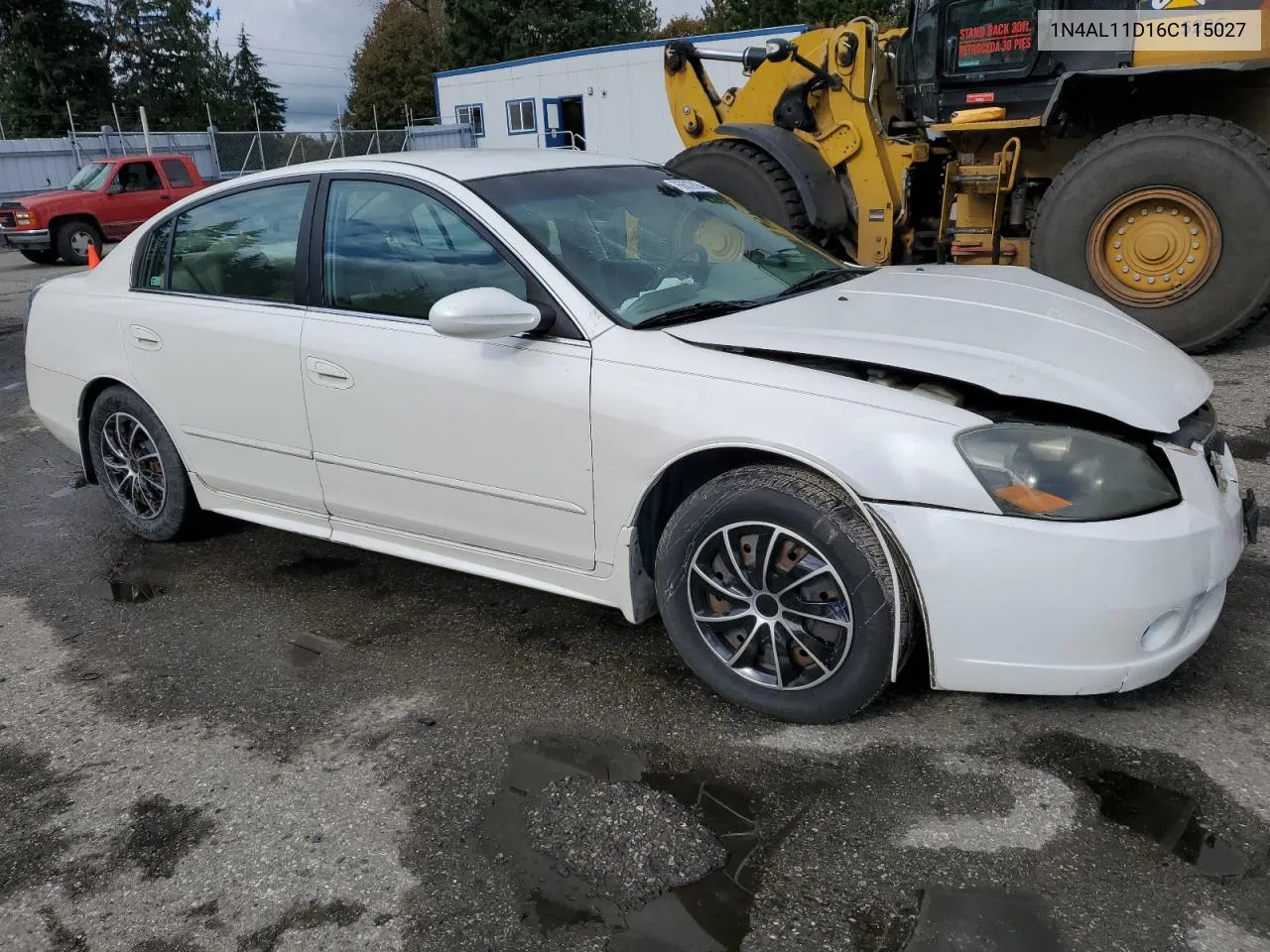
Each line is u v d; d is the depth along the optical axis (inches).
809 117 298.8
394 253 132.9
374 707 120.8
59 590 161.2
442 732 114.5
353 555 168.4
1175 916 81.9
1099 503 96.3
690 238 139.9
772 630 109.2
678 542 113.0
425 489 131.9
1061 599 95.4
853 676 105.0
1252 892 84.0
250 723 119.2
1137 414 100.1
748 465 110.5
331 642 138.3
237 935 86.5
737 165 290.8
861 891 86.4
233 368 147.5
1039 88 261.0
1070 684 98.4
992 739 106.5
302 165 146.6
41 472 225.9
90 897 92.3
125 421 170.1
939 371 101.8
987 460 97.2
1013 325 116.5
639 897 87.0
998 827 93.1
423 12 2143.2
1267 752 101.6
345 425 136.5
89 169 744.3
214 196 156.1
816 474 104.9
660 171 155.6
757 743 108.3
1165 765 100.6
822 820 95.3
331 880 92.2
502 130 1074.1
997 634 98.3
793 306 123.4
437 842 96.0
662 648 130.7
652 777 103.2
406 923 86.3
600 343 115.5
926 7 278.4
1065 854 89.4
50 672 134.6
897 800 97.6
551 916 85.7
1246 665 117.0
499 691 122.4
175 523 169.8
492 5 1681.8
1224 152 233.1
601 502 116.4
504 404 120.4
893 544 100.1
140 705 124.8
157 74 1941.4
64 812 104.7
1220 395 223.3
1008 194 279.9
